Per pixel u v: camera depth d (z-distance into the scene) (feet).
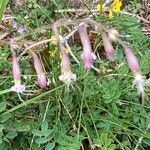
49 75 0.48
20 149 0.46
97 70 0.50
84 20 0.35
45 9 0.56
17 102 0.48
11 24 0.56
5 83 0.48
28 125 0.45
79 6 0.59
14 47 0.39
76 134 0.46
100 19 0.52
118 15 0.56
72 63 0.51
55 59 0.48
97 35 0.53
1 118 0.44
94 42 0.54
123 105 0.49
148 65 0.49
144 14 0.60
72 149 0.42
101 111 0.48
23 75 0.48
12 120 0.46
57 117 0.47
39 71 0.36
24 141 0.46
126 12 0.57
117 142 0.46
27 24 0.55
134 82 0.33
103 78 0.50
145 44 0.53
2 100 0.48
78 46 0.54
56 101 0.47
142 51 0.53
